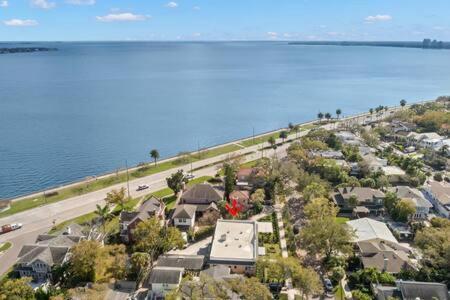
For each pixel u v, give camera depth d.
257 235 96.19
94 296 72.19
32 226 109.88
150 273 81.56
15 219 114.44
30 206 123.75
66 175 163.12
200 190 119.31
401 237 99.88
